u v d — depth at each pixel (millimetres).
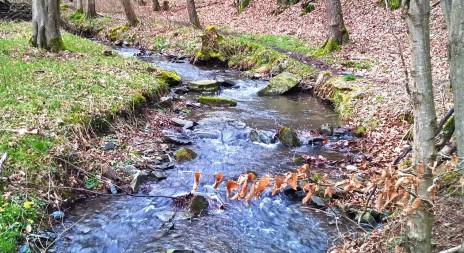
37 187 7070
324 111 13180
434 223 4828
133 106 11016
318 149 10109
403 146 9305
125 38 25625
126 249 6172
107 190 7754
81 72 13039
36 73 12258
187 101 13758
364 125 11227
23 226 6203
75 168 7914
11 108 9070
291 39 21266
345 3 24438
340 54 17781
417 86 3396
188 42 22578
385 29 19594
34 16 16016
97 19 29906
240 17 29094
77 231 6566
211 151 9820
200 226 6793
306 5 26094
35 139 7941
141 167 8609
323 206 7246
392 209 6438
